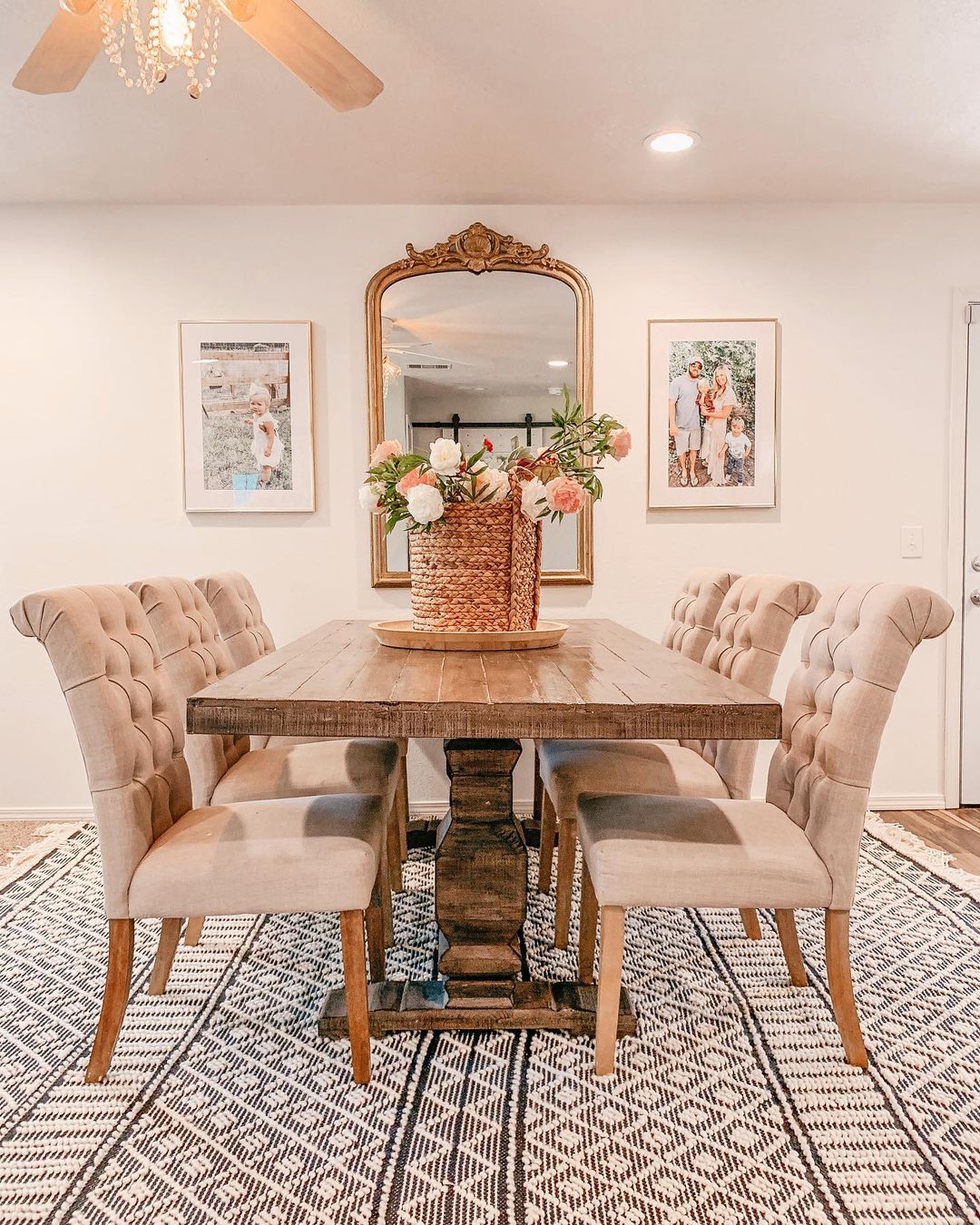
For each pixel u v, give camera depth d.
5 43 1.92
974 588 3.03
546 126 2.34
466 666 1.71
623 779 1.89
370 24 1.86
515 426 2.94
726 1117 1.35
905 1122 1.34
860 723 1.39
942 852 2.61
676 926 2.09
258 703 1.31
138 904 1.40
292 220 2.89
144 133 2.35
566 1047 1.55
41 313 2.88
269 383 2.91
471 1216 1.14
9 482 2.91
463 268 2.88
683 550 3.00
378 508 2.15
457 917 1.61
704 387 2.95
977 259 2.96
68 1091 1.42
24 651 2.93
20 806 2.96
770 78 2.11
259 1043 1.57
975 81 2.13
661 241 2.92
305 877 1.39
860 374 2.97
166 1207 1.16
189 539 2.95
